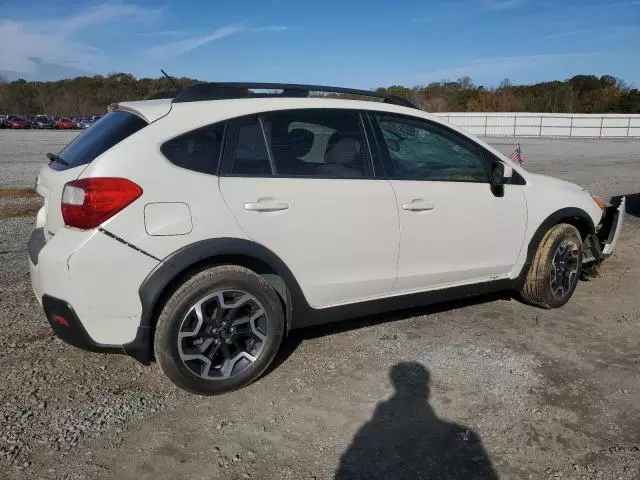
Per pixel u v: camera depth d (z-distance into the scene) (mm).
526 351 3842
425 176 3875
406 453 2711
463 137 4121
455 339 4039
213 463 2615
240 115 3260
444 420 2994
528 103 72750
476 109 71500
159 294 2914
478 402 3172
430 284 3996
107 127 3258
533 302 4645
